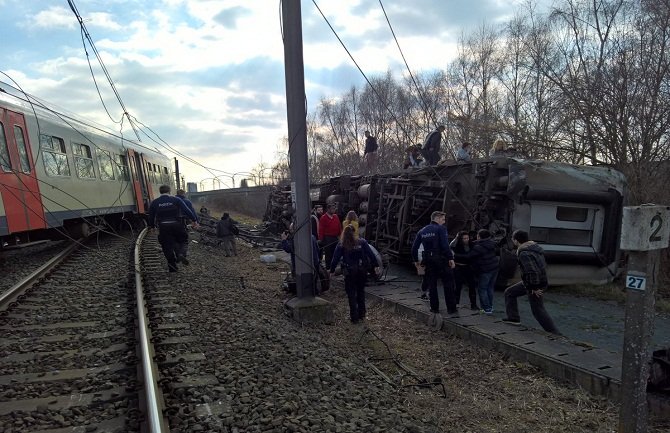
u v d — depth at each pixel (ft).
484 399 16.37
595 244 35.47
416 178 41.42
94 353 17.58
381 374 18.03
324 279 33.12
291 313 25.71
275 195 86.12
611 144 42.78
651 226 10.17
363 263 25.95
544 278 22.41
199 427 12.06
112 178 53.78
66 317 22.25
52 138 39.73
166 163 89.76
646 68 41.73
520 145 48.19
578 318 28.22
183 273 34.22
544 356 18.45
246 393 14.17
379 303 30.22
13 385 14.88
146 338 17.40
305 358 17.65
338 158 129.08
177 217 34.30
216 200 154.30
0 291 27.81
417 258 25.61
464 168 37.09
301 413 13.25
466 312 25.91
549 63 48.91
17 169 33.65
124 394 14.15
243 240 69.77
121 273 32.96
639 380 10.52
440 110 88.02
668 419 14.48
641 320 10.46
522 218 33.22
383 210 45.62
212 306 24.90
